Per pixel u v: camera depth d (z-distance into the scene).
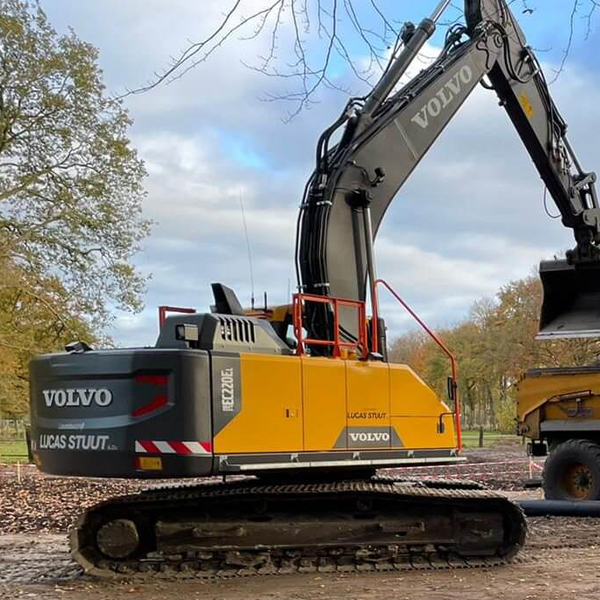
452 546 8.30
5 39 22.88
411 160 9.23
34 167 24.27
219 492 7.77
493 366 43.09
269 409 7.44
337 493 7.96
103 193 24.94
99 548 7.84
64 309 25.98
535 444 14.24
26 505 15.05
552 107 11.67
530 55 11.27
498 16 10.63
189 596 7.09
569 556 8.82
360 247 8.69
